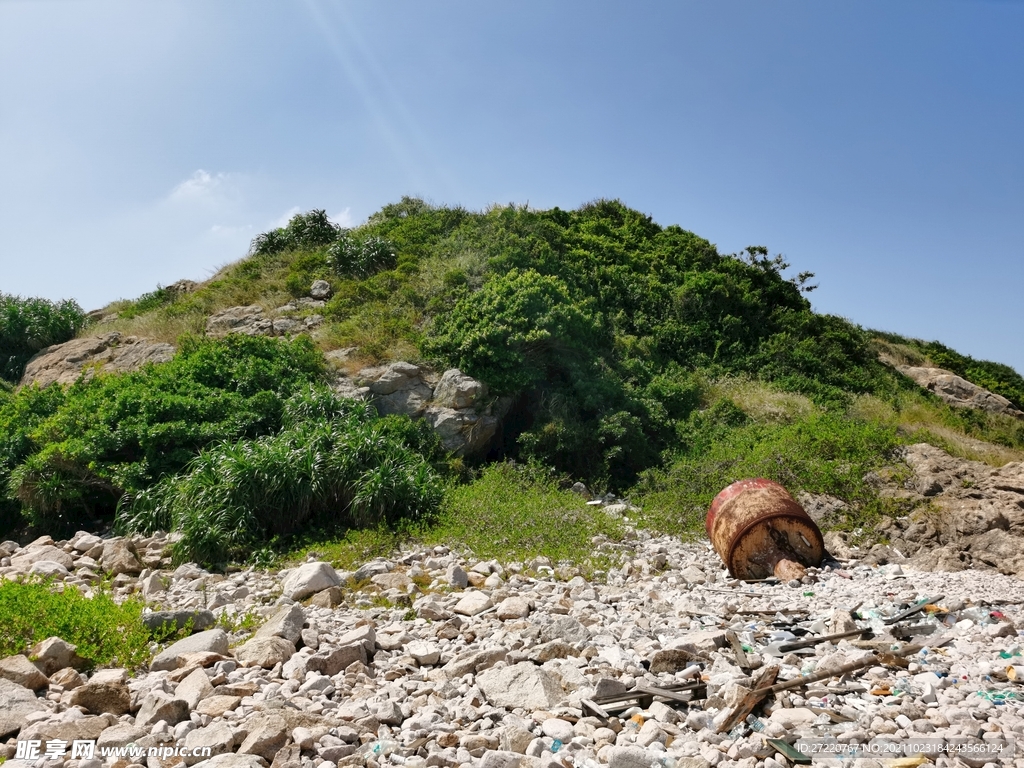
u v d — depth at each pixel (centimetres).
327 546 1091
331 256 2319
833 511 1211
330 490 1191
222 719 494
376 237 2331
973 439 2005
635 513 1361
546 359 1803
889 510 1148
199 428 1331
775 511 988
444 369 1666
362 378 1619
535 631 679
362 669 605
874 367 2492
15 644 618
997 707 500
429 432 1523
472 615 779
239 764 426
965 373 3123
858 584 877
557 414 1669
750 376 2170
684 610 783
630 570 999
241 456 1183
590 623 737
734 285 2438
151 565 1038
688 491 1394
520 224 2367
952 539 1040
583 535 1126
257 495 1143
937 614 712
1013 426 2420
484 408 1598
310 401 1440
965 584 841
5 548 1155
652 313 2323
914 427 1875
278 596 881
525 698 539
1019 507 1057
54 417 1409
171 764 437
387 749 461
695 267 2583
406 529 1148
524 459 1589
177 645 648
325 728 479
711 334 2277
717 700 523
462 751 461
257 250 2705
